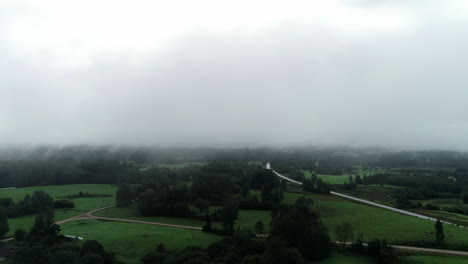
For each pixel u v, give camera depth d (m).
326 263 89.88
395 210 162.38
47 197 162.88
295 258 84.56
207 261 85.88
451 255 95.88
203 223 139.12
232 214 120.44
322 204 165.62
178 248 101.38
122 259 92.25
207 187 176.75
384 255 92.00
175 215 152.25
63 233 119.25
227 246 96.31
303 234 94.94
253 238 103.19
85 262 79.12
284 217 103.12
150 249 100.81
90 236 114.81
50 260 84.38
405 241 107.81
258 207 158.75
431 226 124.31
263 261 83.56
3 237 118.25
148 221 143.00
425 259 91.31
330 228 122.31
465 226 128.00
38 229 112.88
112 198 197.12
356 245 98.81
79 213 158.88
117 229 126.12
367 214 144.38
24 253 85.44
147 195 157.12
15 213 149.50
